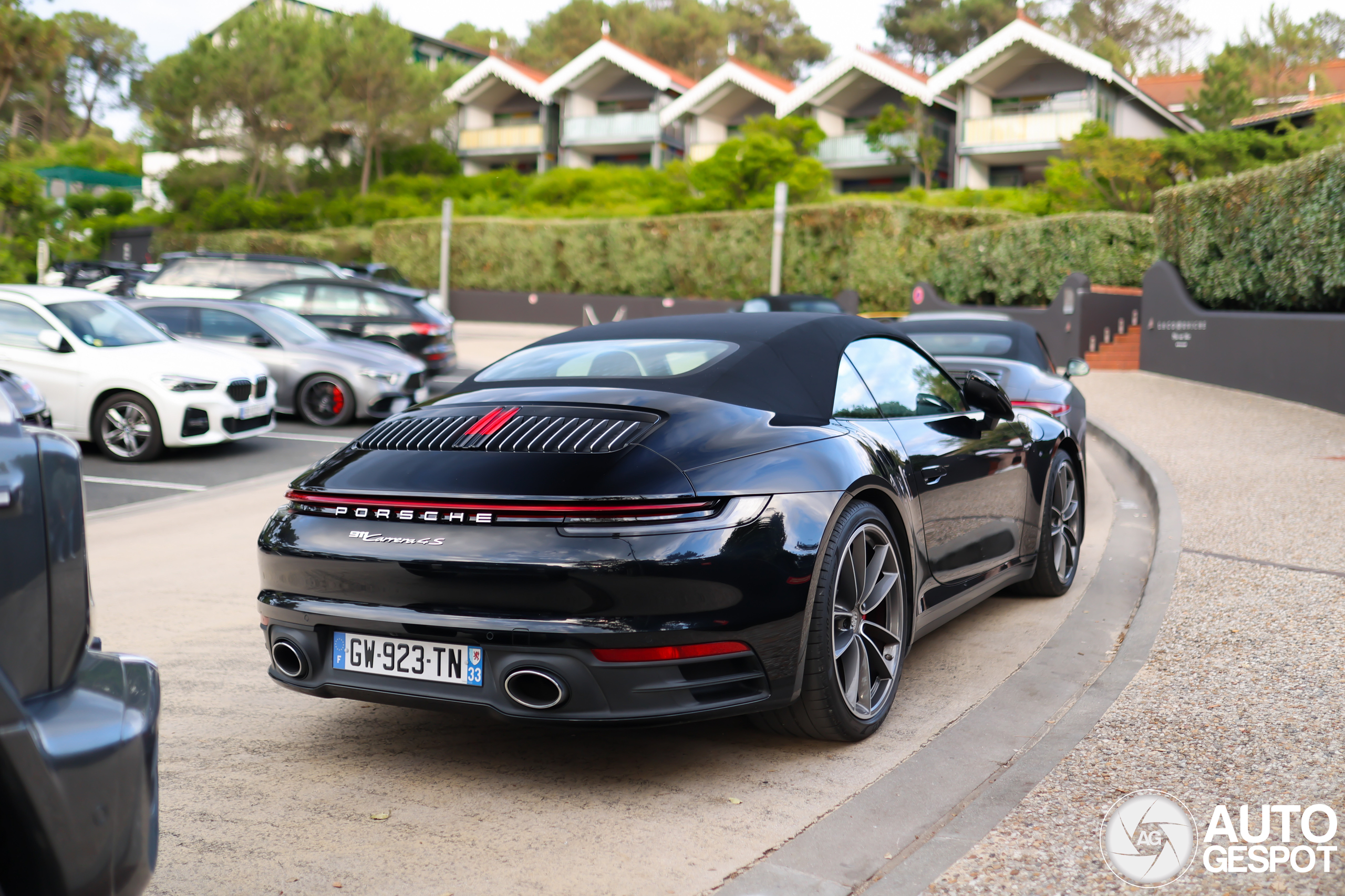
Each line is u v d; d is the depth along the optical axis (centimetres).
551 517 268
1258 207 1281
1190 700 332
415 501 280
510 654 269
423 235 3531
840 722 309
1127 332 1838
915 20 7556
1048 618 466
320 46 4297
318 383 1209
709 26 8162
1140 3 7319
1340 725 305
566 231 3253
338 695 297
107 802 153
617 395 309
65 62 4641
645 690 267
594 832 269
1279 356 1230
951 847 246
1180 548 537
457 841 265
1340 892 218
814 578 290
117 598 515
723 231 2944
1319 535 545
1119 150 2797
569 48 8281
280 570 298
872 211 2609
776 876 242
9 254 2639
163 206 4984
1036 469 466
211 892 239
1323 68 5159
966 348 747
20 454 154
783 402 323
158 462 973
